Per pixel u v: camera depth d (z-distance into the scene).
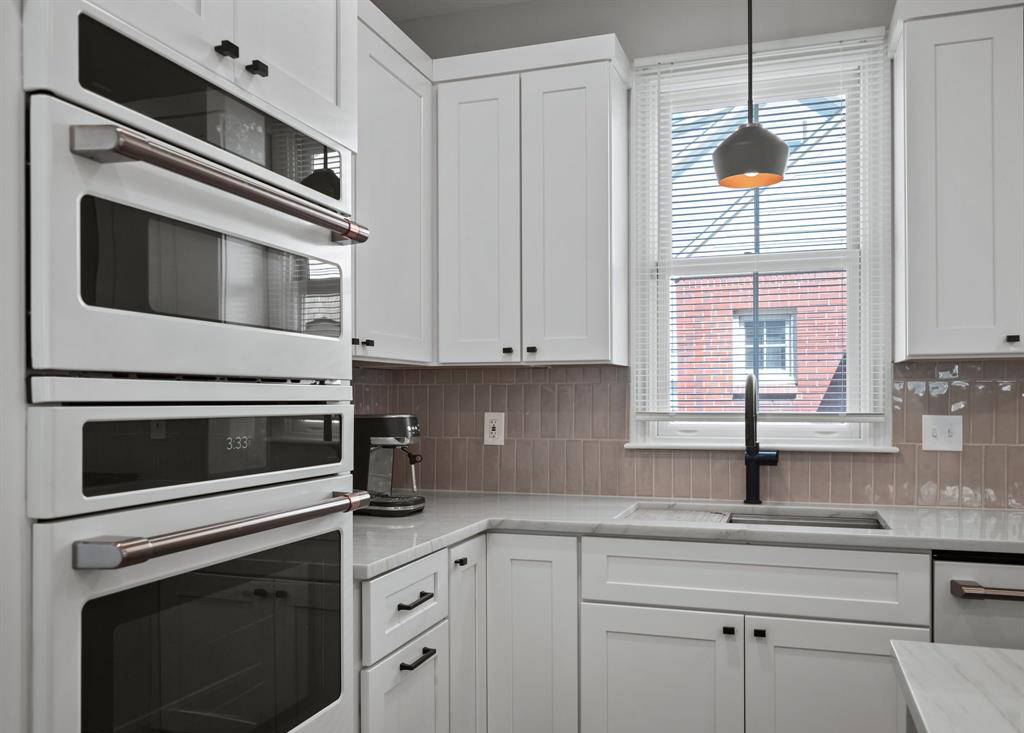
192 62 1.12
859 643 2.06
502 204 2.72
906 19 2.37
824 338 2.74
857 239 2.72
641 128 2.92
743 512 2.64
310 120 1.42
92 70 0.95
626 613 2.25
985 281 2.30
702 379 2.86
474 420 3.07
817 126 2.78
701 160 2.89
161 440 1.05
